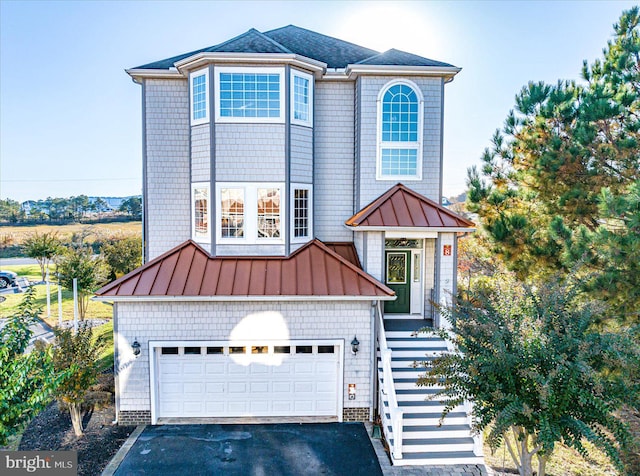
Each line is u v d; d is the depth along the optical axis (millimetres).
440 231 12359
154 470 9305
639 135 12461
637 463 9008
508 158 15172
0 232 54062
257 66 12531
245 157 12609
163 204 13922
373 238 12461
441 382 8016
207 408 11781
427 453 9781
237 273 11992
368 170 13758
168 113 13844
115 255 25344
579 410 6938
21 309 8523
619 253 10195
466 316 8328
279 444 10461
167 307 11484
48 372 7633
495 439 6672
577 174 13289
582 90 13852
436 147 13859
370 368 11789
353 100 14250
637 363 6648
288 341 11703
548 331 7246
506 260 13656
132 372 11469
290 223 12781
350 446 10414
